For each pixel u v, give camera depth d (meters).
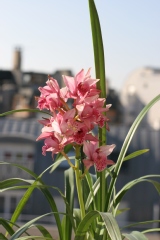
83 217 1.29
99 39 1.29
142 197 24.31
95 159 1.25
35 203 23.00
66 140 1.25
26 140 24.44
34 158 23.39
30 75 32.84
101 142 1.29
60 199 22.23
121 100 30.52
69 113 1.23
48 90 1.28
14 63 33.47
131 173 24.09
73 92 1.27
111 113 30.16
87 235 1.33
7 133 25.25
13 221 1.37
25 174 24.45
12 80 32.56
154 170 24.16
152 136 24.83
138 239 1.11
